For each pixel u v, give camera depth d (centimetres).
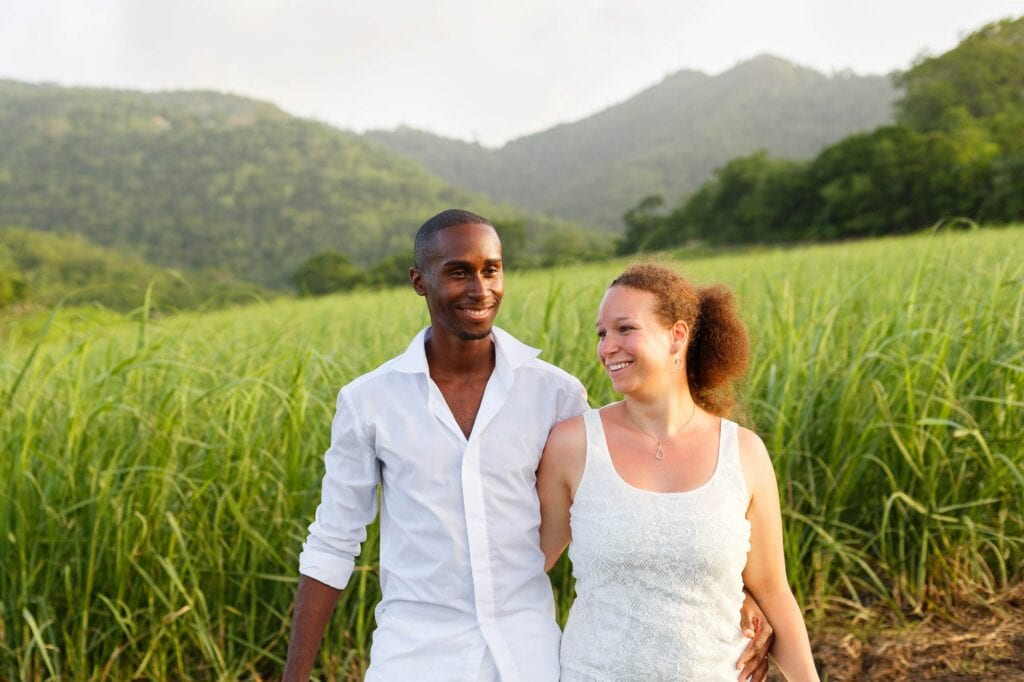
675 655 211
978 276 521
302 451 388
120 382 397
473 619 213
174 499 375
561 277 582
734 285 652
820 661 334
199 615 355
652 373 223
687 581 212
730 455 223
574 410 235
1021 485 368
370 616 361
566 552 376
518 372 226
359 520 225
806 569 384
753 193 7162
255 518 374
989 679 303
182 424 370
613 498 218
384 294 1065
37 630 322
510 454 219
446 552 214
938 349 410
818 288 575
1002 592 363
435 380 225
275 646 367
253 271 19262
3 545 338
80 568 343
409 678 211
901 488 380
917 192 5469
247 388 395
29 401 384
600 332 231
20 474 340
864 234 6038
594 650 216
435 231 213
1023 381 374
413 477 216
